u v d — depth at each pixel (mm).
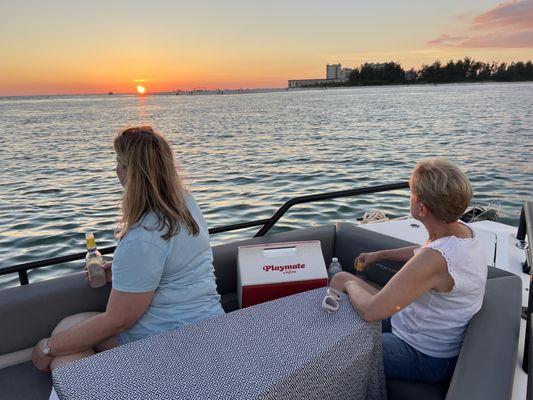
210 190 10531
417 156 15078
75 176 13258
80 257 2418
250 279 2385
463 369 1438
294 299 1661
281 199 9484
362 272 2795
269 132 24906
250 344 1354
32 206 9664
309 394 1283
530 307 1774
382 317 1537
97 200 10133
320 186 10789
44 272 6047
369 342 1471
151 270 1706
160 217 1729
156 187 1738
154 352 1317
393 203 8516
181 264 1801
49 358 1904
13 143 22750
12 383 2076
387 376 1909
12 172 14078
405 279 1634
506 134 20891
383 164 13680
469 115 32938
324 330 1439
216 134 24578
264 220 2992
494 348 1554
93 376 1206
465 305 1752
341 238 2957
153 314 1820
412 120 30000
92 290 2340
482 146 17219
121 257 1701
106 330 1764
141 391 1147
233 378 1192
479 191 9883
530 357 1460
